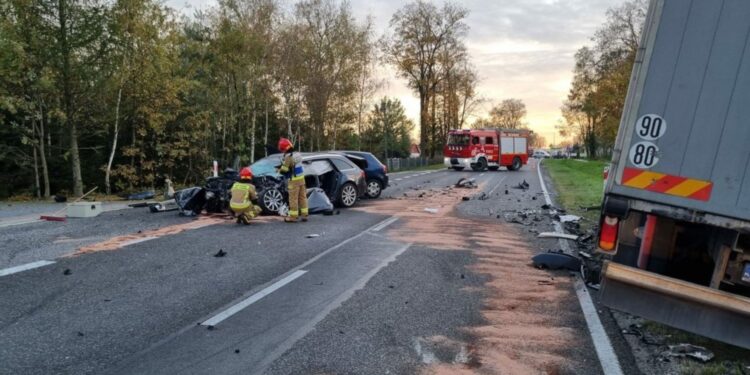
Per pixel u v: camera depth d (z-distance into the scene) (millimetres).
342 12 36062
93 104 21188
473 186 22250
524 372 3922
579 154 98375
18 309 5207
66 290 5895
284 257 7820
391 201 16312
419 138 51719
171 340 4453
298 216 11742
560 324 5008
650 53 4164
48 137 24297
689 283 4102
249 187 11023
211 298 5680
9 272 6664
